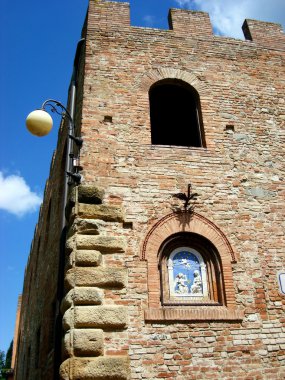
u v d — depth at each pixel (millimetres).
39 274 16812
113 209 9117
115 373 7371
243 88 11867
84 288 8039
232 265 9109
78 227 8711
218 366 7996
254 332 8461
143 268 8648
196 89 11523
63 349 7637
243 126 11188
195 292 8883
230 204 9859
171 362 7855
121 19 12203
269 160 10789
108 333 7805
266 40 13117
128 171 9750
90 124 10172
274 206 10102
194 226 9359
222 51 12398
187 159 10234
